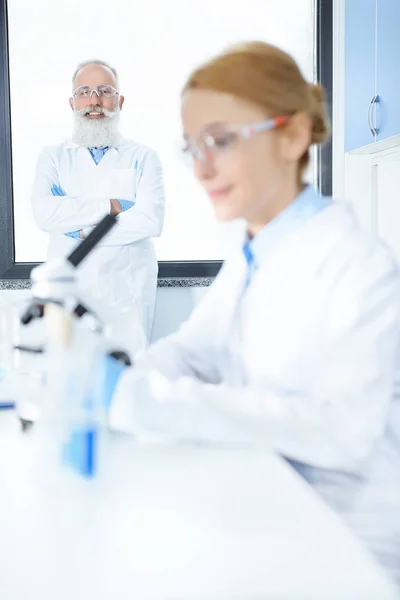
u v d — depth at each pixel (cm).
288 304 89
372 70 249
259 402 77
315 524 57
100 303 91
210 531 56
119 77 288
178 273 297
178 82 290
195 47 290
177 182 296
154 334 293
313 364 86
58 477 66
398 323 81
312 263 88
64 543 54
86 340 70
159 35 288
